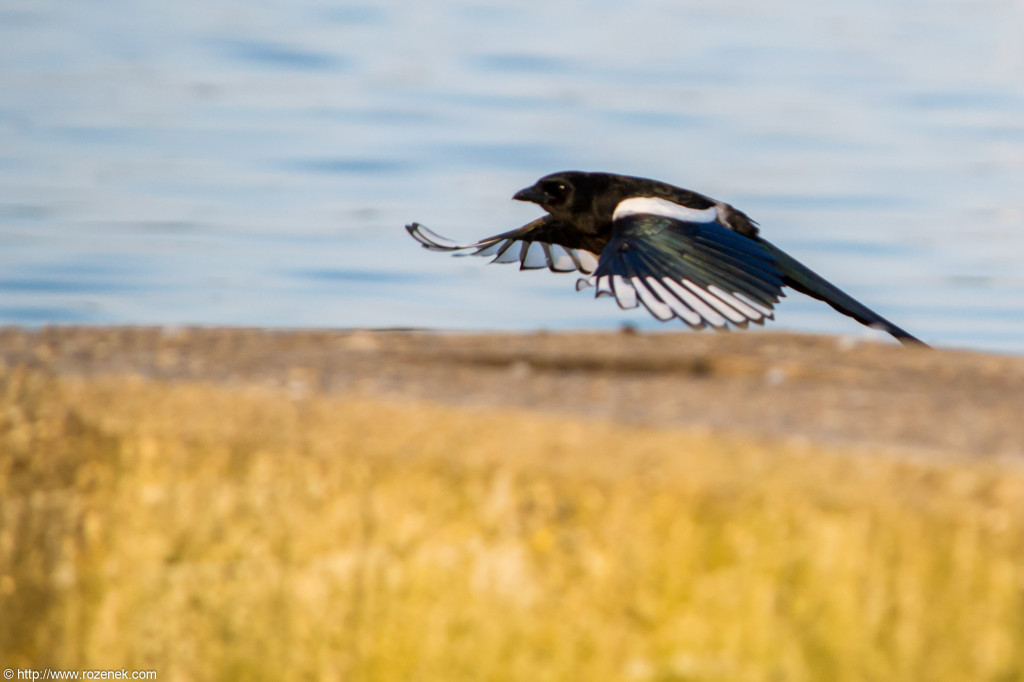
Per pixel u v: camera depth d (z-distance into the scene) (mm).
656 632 6312
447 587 6547
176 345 8383
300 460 6781
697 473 6312
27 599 7266
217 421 6949
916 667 6066
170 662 6980
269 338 8797
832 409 7102
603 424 6512
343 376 7441
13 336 8578
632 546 6336
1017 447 6426
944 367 8516
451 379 7477
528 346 8828
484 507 6496
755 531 6219
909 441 6465
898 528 6078
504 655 6477
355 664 6680
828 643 6156
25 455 7281
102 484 7117
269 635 6820
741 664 6238
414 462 6598
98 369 7371
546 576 6426
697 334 9586
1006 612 5961
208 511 6918
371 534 6660
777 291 10523
